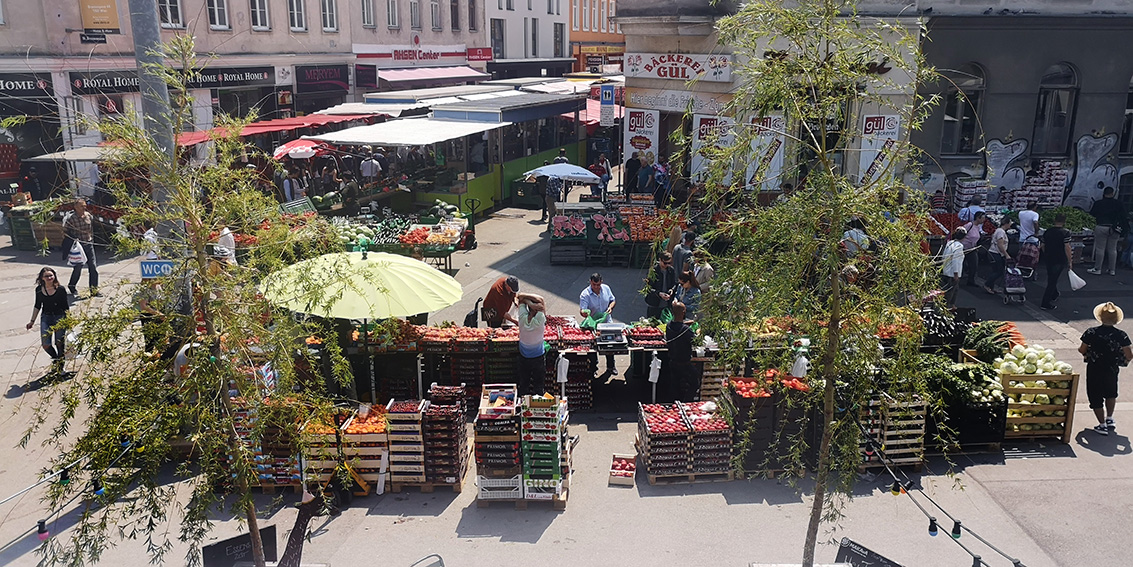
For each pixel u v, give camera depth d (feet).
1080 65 65.16
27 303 50.16
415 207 74.02
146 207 18.52
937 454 31.81
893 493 25.09
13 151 71.36
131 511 18.53
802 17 18.80
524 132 90.38
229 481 21.22
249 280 19.08
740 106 20.35
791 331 20.57
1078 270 58.95
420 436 28.84
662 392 37.42
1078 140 66.90
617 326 35.78
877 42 19.03
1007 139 65.98
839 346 20.62
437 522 27.45
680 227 43.91
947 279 45.96
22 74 70.08
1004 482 29.94
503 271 58.49
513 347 35.29
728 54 64.28
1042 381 32.81
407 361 35.09
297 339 20.54
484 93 94.63
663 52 69.51
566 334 36.27
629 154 73.72
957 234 47.14
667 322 36.09
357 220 61.26
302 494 28.66
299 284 20.25
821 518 25.23
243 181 19.26
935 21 61.72
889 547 25.89
